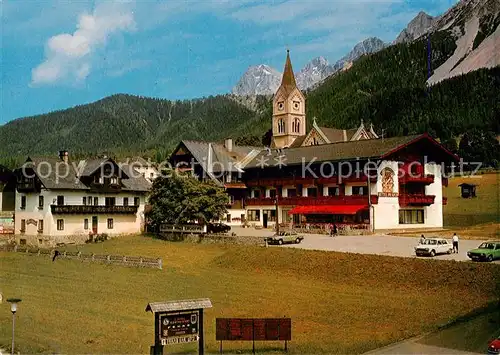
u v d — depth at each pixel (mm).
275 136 135750
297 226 74562
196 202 71750
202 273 48594
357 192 74125
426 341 26047
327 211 73125
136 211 81438
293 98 133250
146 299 38094
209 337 29000
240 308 34969
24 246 66688
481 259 41969
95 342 27531
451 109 163250
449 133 156500
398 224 73250
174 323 23688
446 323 29297
